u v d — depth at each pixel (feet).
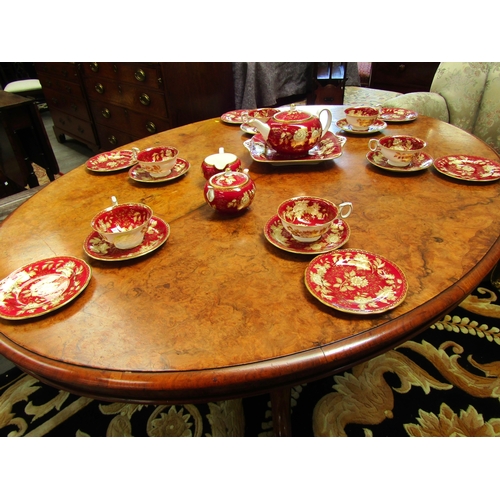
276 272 2.25
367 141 4.10
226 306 2.02
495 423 3.54
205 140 4.39
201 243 2.55
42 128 7.30
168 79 7.05
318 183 3.26
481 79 5.61
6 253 2.56
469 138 3.97
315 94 9.44
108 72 8.19
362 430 3.53
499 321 4.59
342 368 1.85
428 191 3.03
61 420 3.79
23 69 14.61
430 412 3.67
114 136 9.37
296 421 3.65
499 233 2.47
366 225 2.63
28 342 1.88
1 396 4.06
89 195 3.30
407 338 1.97
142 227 2.43
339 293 2.04
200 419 3.73
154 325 1.93
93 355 1.79
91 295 2.14
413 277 2.15
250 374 1.69
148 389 1.67
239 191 2.72
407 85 9.04
